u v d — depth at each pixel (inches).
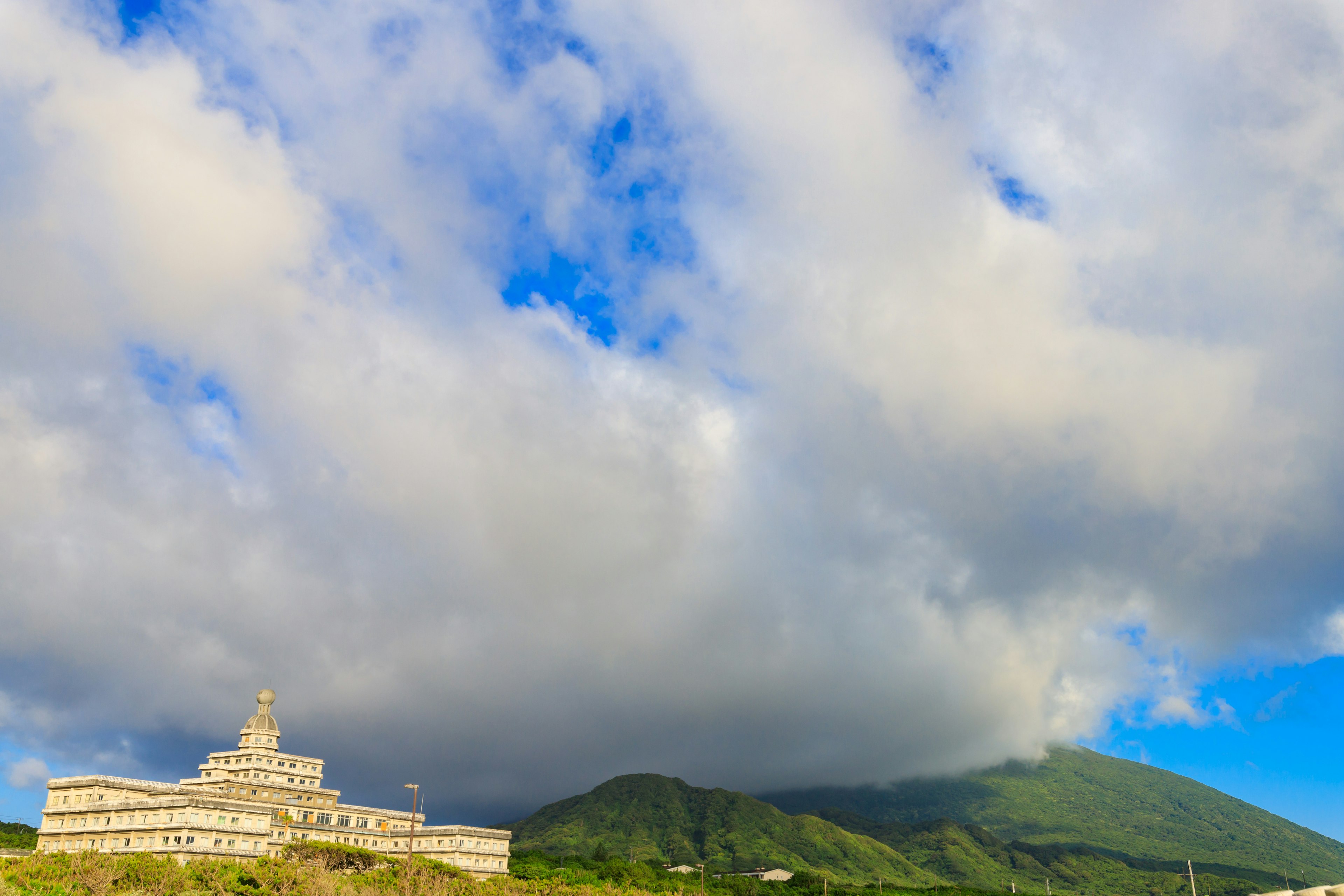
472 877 6378.0
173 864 4690.0
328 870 5708.7
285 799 7514.8
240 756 7667.3
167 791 6683.1
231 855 5792.3
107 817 6013.8
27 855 6087.6
